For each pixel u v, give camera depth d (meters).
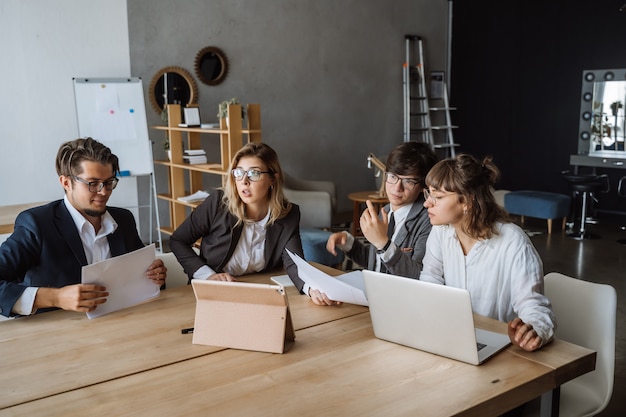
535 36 7.96
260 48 6.96
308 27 7.38
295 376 1.48
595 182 6.61
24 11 5.41
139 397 1.37
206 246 2.51
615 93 7.19
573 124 7.71
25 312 1.86
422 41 8.68
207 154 6.66
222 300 1.70
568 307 2.04
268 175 2.35
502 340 1.67
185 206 5.87
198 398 1.36
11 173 5.58
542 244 6.28
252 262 2.50
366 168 8.30
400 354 1.61
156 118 6.23
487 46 8.54
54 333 1.79
